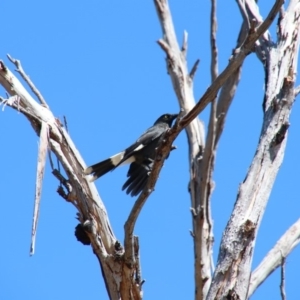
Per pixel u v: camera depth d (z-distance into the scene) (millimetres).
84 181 11742
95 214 11602
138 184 13688
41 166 10453
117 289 11359
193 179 15430
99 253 11391
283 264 9828
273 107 11750
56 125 11820
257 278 11461
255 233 10656
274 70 12625
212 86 9539
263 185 11062
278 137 11391
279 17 13523
